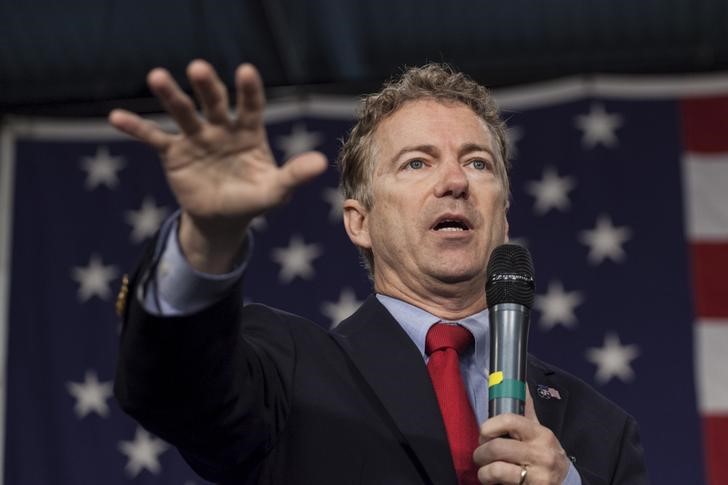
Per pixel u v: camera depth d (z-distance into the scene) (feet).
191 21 23.26
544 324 21.59
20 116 24.30
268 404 7.53
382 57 24.07
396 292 9.05
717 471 20.34
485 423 6.96
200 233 6.33
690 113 22.93
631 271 21.79
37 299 22.79
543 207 22.44
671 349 21.18
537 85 23.59
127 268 23.00
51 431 21.89
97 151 23.99
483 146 9.25
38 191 23.61
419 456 7.50
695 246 21.85
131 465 21.75
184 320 6.47
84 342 22.52
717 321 21.29
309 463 7.57
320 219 22.97
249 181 6.14
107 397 22.15
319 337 8.35
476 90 9.80
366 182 9.51
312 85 24.07
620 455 8.57
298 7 22.79
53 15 23.26
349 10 22.97
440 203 8.82
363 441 7.64
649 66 23.56
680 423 20.68
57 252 23.15
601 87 23.31
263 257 22.76
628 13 23.13
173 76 24.34
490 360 7.38
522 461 6.89
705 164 22.45
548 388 8.75
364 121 9.72
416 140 9.18
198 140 6.07
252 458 7.51
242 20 23.15
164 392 6.66
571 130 22.99
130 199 23.59
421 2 22.89
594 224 22.20
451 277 8.74
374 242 9.33
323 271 22.61
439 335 8.38
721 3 22.80
